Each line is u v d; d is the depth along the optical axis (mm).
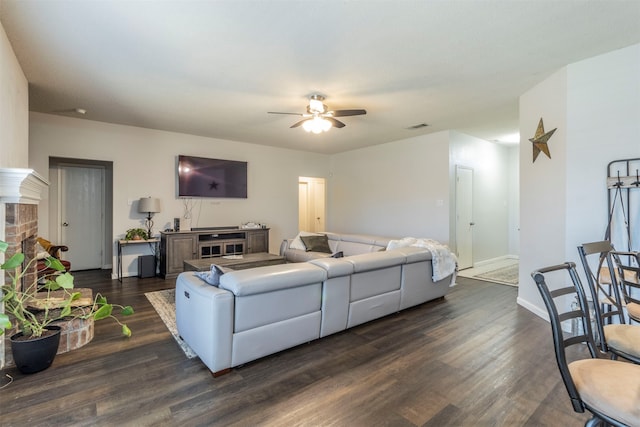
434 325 3146
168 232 5043
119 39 2482
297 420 1741
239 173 6297
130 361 2377
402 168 6184
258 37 2459
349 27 2320
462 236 5789
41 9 2092
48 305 2508
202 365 2324
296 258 5168
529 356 2482
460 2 2041
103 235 6012
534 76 3199
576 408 1223
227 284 2217
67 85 3410
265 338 2346
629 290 2533
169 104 4039
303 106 4113
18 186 2273
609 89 2699
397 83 3363
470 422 1726
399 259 3301
